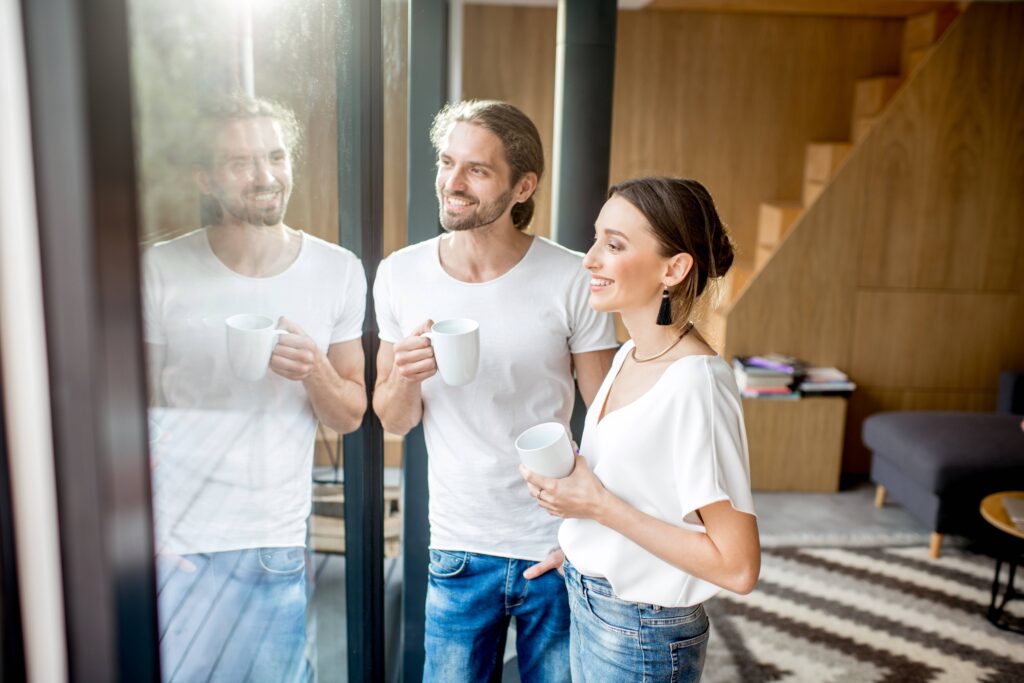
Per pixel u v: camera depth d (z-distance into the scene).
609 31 2.64
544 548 1.88
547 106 5.28
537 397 1.86
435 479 1.89
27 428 0.56
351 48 1.61
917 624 3.21
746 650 3.01
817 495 4.59
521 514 1.87
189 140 0.78
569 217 2.72
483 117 1.71
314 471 1.42
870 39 5.26
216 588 0.93
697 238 1.40
